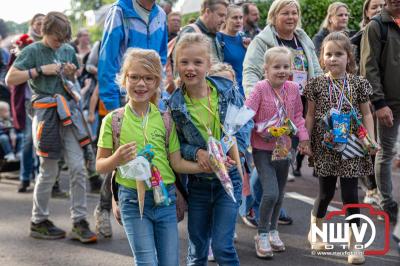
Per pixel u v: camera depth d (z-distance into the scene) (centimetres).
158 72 329
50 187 511
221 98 343
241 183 350
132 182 322
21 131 701
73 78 508
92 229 538
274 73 436
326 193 454
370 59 509
